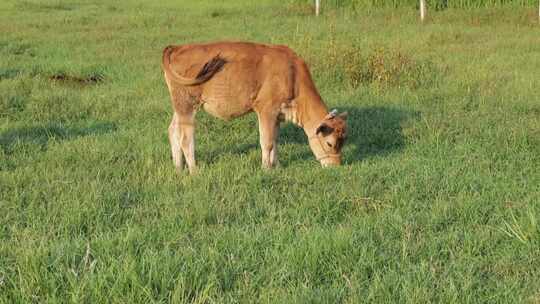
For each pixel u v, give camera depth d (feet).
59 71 41.06
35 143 24.86
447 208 18.11
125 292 13.04
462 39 51.06
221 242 15.74
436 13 66.33
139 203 19.07
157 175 21.45
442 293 13.16
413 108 30.17
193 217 17.63
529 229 15.90
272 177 21.07
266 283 13.85
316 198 18.97
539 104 30.12
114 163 22.80
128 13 72.18
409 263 14.70
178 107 22.41
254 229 16.79
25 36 54.39
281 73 22.16
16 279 13.55
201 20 64.18
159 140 25.67
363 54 40.32
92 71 40.96
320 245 15.08
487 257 15.21
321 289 13.37
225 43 22.35
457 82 35.27
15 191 19.11
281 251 15.38
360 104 31.35
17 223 17.04
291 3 76.54
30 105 30.66
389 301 12.90
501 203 18.56
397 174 21.34
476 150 23.70
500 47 47.39
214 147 25.27
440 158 23.07
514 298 13.10
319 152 22.56
